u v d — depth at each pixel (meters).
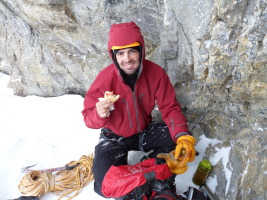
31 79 3.05
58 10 2.20
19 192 2.01
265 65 1.51
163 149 2.02
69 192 1.97
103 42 2.48
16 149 2.40
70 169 2.12
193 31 1.65
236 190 1.76
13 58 3.05
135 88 1.82
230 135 1.99
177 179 2.02
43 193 1.97
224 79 1.71
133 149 2.14
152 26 2.19
